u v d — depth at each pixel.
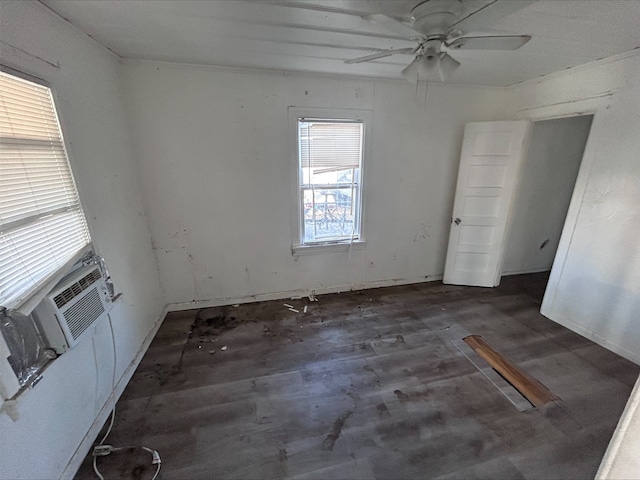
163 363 2.49
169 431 1.86
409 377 2.31
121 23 1.84
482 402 2.07
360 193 3.47
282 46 2.22
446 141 3.56
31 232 1.43
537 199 3.97
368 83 3.12
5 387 1.23
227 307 3.39
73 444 1.64
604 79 2.50
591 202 2.65
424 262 4.00
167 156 2.85
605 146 2.52
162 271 3.16
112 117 2.38
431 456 1.70
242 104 2.87
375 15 1.48
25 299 1.30
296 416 1.97
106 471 1.62
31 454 1.35
